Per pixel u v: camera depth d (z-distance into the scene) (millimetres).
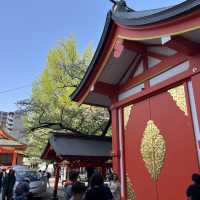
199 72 6438
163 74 7688
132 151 8453
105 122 20578
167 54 7641
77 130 20703
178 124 6992
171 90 7383
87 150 11711
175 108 7164
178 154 6832
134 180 8148
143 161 7953
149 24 6473
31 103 22969
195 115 6559
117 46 7934
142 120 8266
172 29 6008
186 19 5691
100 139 13133
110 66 8797
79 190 4719
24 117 25109
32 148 30391
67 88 21609
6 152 37094
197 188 5309
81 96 9922
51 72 22672
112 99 9703
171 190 6848
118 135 9156
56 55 22953
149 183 7602
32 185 19547
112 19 7895
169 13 5891
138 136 8312
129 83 9008
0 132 40781
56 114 21375
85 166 11102
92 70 9047
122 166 8703
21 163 42125
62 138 11945
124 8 9273
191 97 6738
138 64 8812
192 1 5375
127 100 8859
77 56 23328
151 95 8039
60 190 25531
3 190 15375
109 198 4727
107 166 11484
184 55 6988
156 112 7777
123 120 9125
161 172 7254
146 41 7883
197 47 6496
